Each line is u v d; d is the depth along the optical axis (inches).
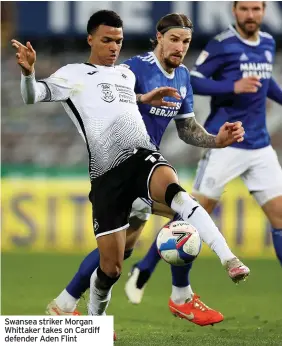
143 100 605.3
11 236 1457.9
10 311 823.1
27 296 935.7
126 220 581.0
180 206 533.6
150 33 1692.9
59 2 1724.9
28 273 1146.0
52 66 1813.5
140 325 737.6
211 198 823.7
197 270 1216.2
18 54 546.0
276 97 853.8
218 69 823.1
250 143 812.6
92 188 586.6
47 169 1462.8
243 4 811.4
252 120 815.7
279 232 807.7
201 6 1686.8
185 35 665.6
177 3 1686.8
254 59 821.9
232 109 813.2
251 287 1026.7
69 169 1459.2
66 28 1726.1
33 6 1736.0
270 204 812.0
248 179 826.8
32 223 1455.5
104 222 570.6
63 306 654.5
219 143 621.3
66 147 1742.1
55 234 1451.8
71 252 1423.5
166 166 557.6
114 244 570.9
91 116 585.0
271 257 1382.9
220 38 822.5
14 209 1456.7
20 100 1785.2
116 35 601.3
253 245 1411.2
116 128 581.3
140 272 780.0
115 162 577.3
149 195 557.3
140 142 582.2
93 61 609.0
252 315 797.9
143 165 562.9
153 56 683.4
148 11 1689.2
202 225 522.9
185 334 657.6
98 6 1713.8
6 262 1269.7
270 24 1669.5
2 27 1759.4
